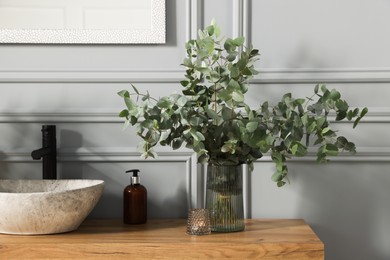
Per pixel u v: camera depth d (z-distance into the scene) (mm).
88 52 1555
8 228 1270
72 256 1206
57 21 1548
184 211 1556
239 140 1301
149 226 1418
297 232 1333
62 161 1551
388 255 1552
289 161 1553
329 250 1558
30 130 1561
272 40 1553
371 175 1557
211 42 1279
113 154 1554
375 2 1546
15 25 1544
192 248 1207
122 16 1546
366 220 1557
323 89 1327
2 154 1551
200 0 1549
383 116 1547
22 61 1552
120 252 1208
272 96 1552
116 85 1554
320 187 1557
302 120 1249
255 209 1555
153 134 1250
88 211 1309
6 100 1554
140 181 1560
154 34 1540
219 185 1333
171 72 1547
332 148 1279
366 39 1550
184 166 1560
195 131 1225
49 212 1235
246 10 1542
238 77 1288
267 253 1207
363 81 1546
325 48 1553
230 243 1211
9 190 1466
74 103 1558
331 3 1551
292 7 1550
